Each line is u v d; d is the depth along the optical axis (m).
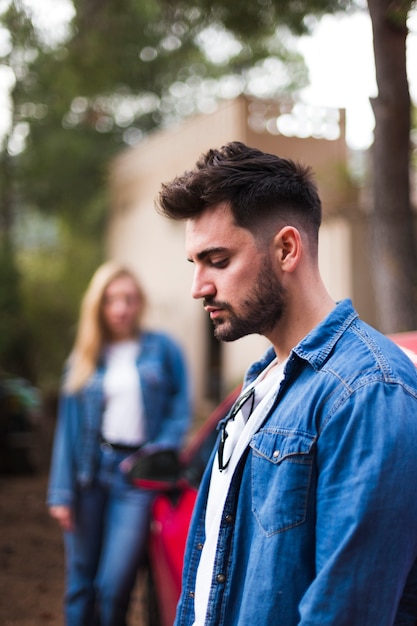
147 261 18.88
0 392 10.12
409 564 1.49
